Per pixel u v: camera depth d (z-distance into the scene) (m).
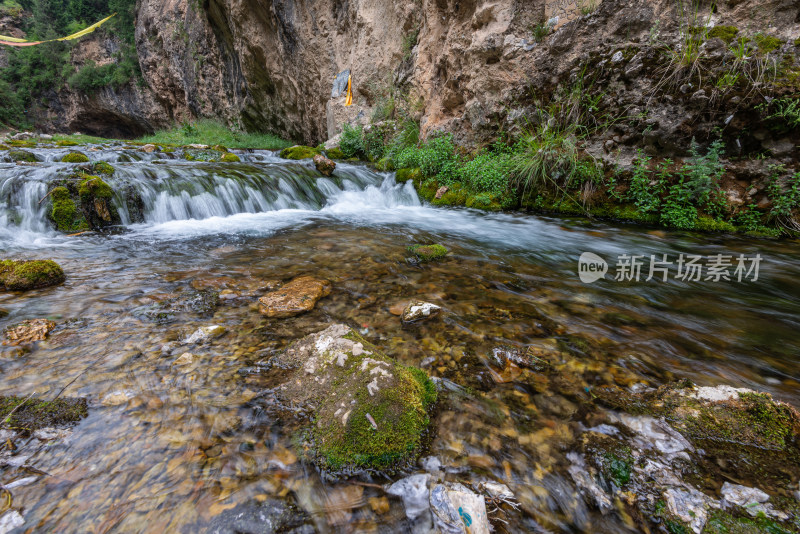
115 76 23.62
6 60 26.75
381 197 6.87
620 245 4.04
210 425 1.34
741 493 1.09
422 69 8.10
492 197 5.81
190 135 17.61
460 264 3.37
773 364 1.84
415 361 1.81
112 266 3.13
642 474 1.17
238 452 1.24
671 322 2.29
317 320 2.20
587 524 1.04
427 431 1.35
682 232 4.43
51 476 1.12
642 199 4.73
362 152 9.52
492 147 6.48
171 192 5.17
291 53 13.70
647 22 4.71
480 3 6.18
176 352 1.81
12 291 2.52
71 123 27.88
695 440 1.30
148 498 1.06
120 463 1.17
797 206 4.06
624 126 4.80
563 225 4.87
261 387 1.56
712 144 4.23
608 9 4.92
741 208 4.29
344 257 3.49
